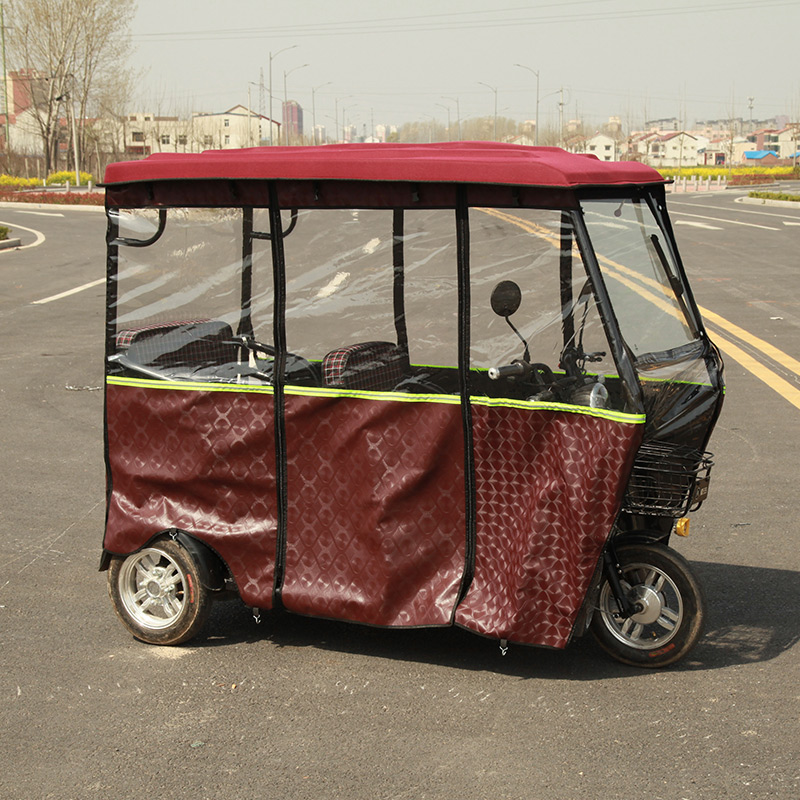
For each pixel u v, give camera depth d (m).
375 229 4.24
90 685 4.18
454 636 4.65
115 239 4.50
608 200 4.06
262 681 4.20
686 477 4.05
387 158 4.06
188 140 95.06
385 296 4.37
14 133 84.00
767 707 3.90
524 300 4.14
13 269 20.89
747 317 14.05
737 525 6.13
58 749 3.67
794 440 7.97
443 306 4.33
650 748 3.61
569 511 3.88
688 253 22.55
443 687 4.12
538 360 4.18
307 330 4.41
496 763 3.52
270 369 4.49
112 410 4.57
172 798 3.36
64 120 82.06
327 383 4.28
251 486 4.38
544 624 3.99
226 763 3.56
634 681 4.15
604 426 3.80
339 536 4.28
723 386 4.41
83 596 5.20
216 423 4.39
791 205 39.69
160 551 4.50
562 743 3.65
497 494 4.05
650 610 4.19
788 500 6.57
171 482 4.50
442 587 4.15
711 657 4.38
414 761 3.55
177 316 4.53
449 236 4.07
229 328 4.52
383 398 4.12
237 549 4.42
